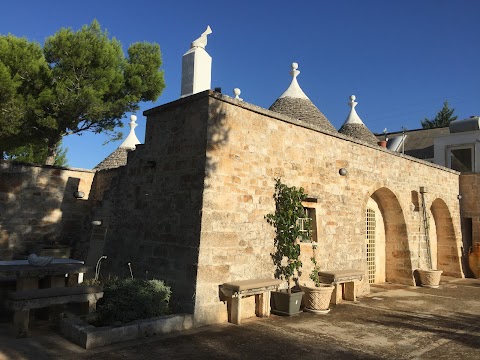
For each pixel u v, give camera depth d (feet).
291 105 42.88
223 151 22.72
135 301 19.60
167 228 23.29
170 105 24.66
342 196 31.35
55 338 17.90
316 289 25.17
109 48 40.11
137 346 17.26
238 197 23.24
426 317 25.26
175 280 21.94
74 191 35.45
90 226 32.22
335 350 17.87
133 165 27.50
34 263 19.79
